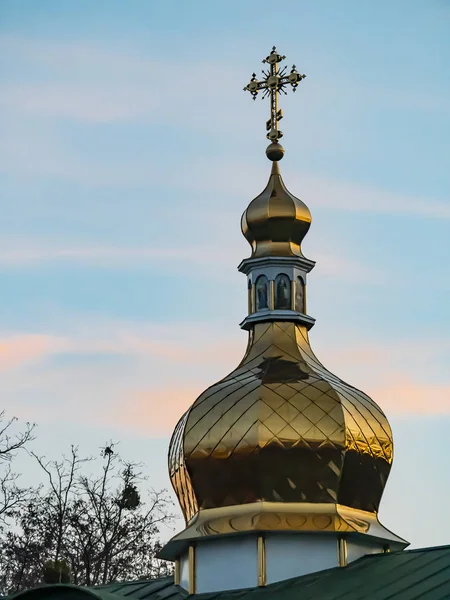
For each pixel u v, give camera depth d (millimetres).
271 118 49750
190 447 44500
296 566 42344
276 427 43531
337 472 43406
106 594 38438
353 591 39281
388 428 45406
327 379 45125
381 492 44906
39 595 38312
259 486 43219
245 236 48625
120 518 70562
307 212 48219
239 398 44344
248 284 47781
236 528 42656
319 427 43594
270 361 45531
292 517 42688
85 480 70500
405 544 44125
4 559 68500
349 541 42688
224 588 42812
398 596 37688
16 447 66312
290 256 47375
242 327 47406
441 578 38188
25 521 68625
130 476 71312
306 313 47500
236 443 43656
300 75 49594
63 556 68688
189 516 45188
